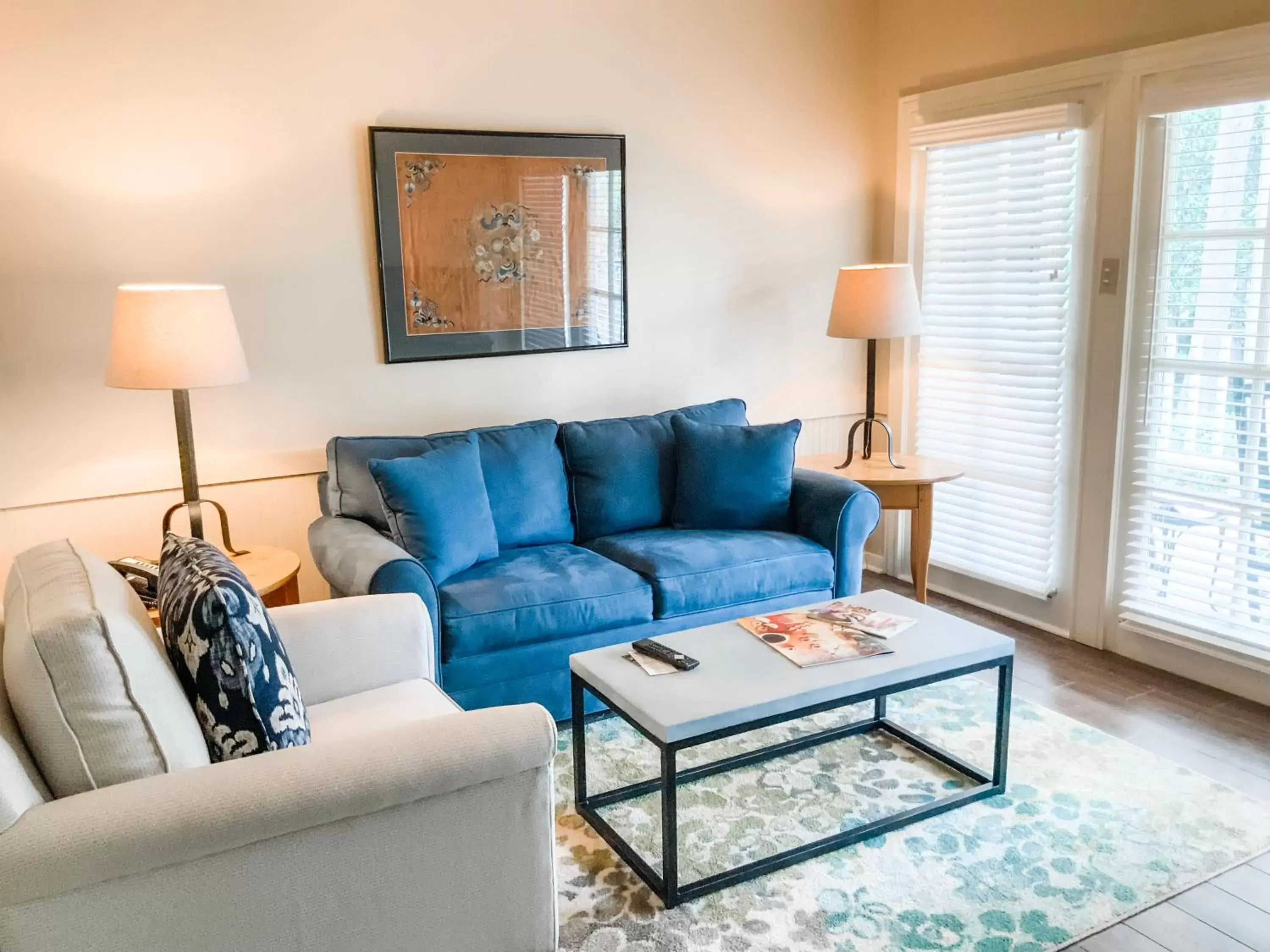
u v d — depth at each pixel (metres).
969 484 4.03
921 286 4.18
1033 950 1.93
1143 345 3.27
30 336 2.88
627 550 3.24
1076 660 3.43
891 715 2.98
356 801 1.48
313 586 3.43
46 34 2.77
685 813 2.46
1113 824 2.37
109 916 1.36
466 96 3.40
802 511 3.46
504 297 3.57
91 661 1.41
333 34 3.15
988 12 3.71
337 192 3.24
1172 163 3.12
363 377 3.39
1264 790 2.52
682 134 3.86
